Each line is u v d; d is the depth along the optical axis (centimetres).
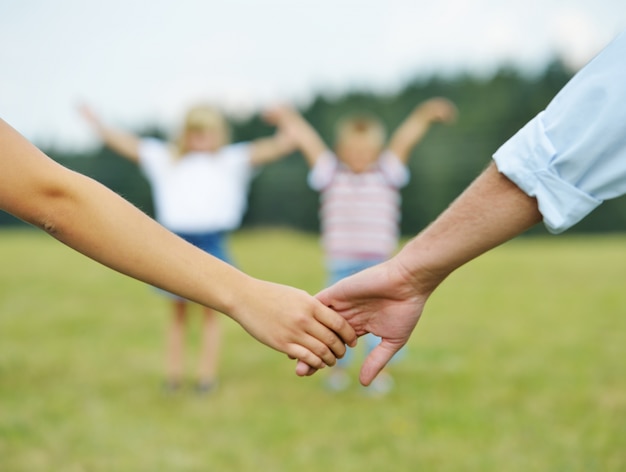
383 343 180
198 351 535
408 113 2338
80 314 693
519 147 147
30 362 494
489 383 432
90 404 395
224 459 314
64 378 452
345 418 369
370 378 181
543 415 368
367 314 178
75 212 135
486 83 2238
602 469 297
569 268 1053
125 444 332
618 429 344
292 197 2205
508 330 601
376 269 173
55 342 562
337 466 304
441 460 310
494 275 988
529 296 791
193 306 650
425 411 378
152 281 143
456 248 163
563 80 2206
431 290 174
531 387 421
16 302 766
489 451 319
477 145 2141
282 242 1831
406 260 170
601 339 555
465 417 366
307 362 162
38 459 312
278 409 387
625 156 138
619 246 1531
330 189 461
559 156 142
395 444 329
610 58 138
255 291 156
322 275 1030
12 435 340
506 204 154
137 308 731
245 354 523
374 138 459
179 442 335
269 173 2212
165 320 663
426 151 2108
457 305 737
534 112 2181
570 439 332
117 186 2180
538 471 296
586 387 419
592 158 139
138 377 456
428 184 2084
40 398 405
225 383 443
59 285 901
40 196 132
